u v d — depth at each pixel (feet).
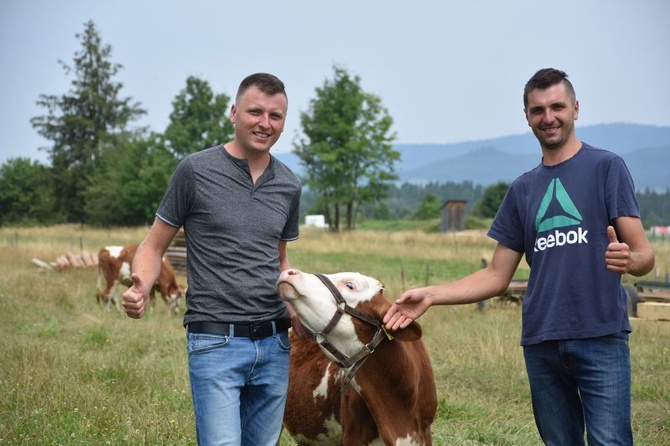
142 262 12.26
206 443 12.10
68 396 20.97
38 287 48.03
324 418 15.52
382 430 13.11
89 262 68.44
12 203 228.22
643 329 37.73
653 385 25.72
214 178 12.38
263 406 12.86
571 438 13.24
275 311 12.66
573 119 13.04
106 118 203.72
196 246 12.48
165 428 18.84
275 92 12.51
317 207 143.43
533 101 12.94
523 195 13.51
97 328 35.58
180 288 46.78
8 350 27.12
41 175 204.03
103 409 19.84
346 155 136.67
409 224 223.30
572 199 12.60
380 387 13.14
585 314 12.39
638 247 12.03
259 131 12.42
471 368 28.12
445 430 20.62
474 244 105.50
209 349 12.15
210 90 163.32
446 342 33.06
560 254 12.64
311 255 89.15
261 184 12.66
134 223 177.06
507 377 26.81
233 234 12.33
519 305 45.34
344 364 12.98
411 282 57.98
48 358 25.79
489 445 19.75
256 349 12.39
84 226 179.32
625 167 12.53
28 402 20.49
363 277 13.12
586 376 12.52
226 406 12.11
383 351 13.05
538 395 13.24
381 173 138.41
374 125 138.10
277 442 13.14
